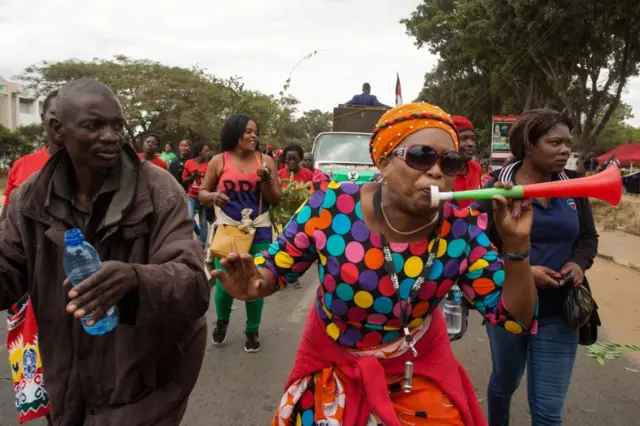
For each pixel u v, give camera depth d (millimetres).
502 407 2869
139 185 1841
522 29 21016
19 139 41500
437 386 1867
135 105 42812
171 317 1699
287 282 1980
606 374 4297
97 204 1801
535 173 2617
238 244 4340
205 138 44156
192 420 3432
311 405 1952
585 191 1667
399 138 1712
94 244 1794
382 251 1790
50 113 2814
